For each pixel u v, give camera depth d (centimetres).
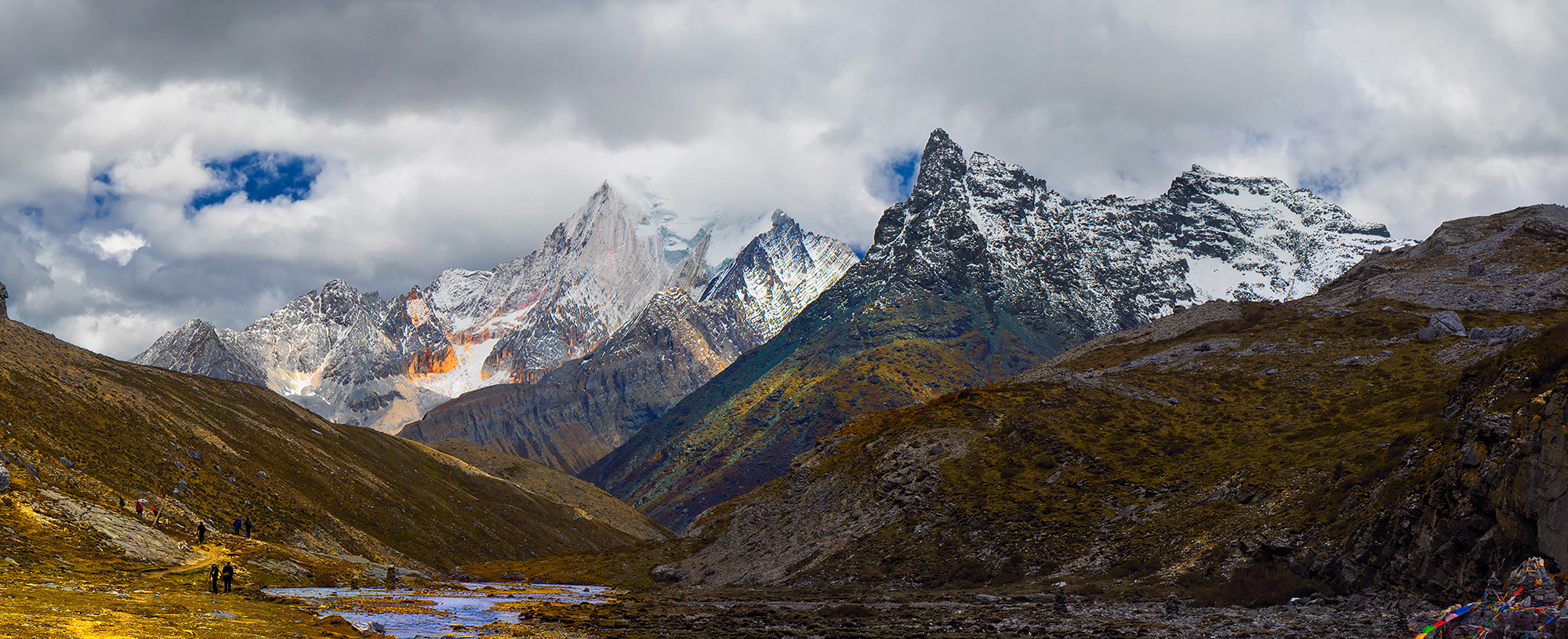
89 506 11619
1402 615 7412
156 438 18375
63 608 6538
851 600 12012
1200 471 13425
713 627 8994
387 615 9550
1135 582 11031
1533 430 6894
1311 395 16062
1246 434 14650
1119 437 15375
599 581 17588
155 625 6256
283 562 13475
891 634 8244
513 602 12144
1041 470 14912
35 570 8856
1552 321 18462
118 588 8494
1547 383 8062
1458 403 9769
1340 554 9175
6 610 6134
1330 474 11319
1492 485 7194
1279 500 11362
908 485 15812
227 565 9888
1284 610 8575
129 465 16662
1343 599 8700
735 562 16925
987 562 13038
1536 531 6688
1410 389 15162
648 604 12038
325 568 14138
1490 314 19925
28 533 10031
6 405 15800
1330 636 6756
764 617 9969
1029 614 9281
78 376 19088
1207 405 16475
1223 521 11562
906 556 14062
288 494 19912
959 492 15025
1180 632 7519
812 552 15662
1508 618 5100
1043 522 13362
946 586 12756
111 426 17662
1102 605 9969
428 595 12769
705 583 16412
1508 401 8175
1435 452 9188
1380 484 9875
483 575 19012
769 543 17050
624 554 19750
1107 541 12419
